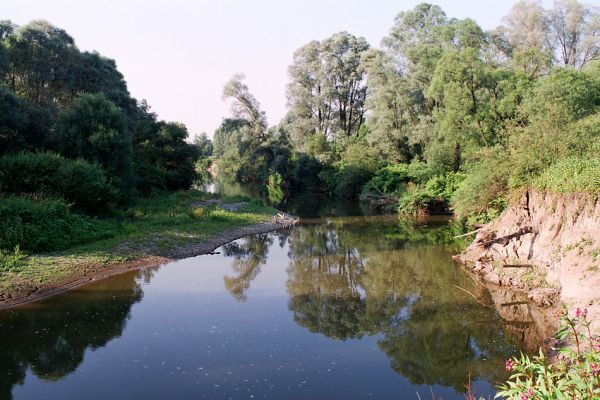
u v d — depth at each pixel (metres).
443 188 37.25
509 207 20.22
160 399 9.91
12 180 23.92
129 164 32.56
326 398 10.08
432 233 29.72
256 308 16.03
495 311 15.20
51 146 30.48
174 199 37.34
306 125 66.44
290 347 12.78
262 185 70.50
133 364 11.59
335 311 15.83
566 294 13.96
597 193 14.45
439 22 50.38
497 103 32.84
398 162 50.69
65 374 11.06
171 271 20.72
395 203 41.22
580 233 14.93
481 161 25.27
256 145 67.00
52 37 39.19
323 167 60.66
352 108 68.38
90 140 29.66
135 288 17.98
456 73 34.09
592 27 45.34
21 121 28.09
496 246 19.84
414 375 11.23
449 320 14.67
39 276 17.67
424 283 18.78
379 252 24.72
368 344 13.05
